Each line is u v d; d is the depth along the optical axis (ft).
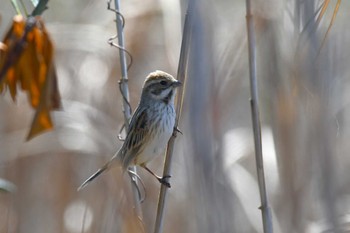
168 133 35.22
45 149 42.47
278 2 34.99
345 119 42.63
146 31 43.32
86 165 42.42
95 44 44.21
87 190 41.04
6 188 27.45
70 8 49.03
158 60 43.09
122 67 32.96
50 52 22.31
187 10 29.78
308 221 37.32
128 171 34.30
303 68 33.14
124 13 43.57
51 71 22.35
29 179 43.11
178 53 39.65
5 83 22.44
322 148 36.01
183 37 29.99
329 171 36.42
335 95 41.39
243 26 38.42
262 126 41.22
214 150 33.30
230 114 42.96
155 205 41.04
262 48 34.91
